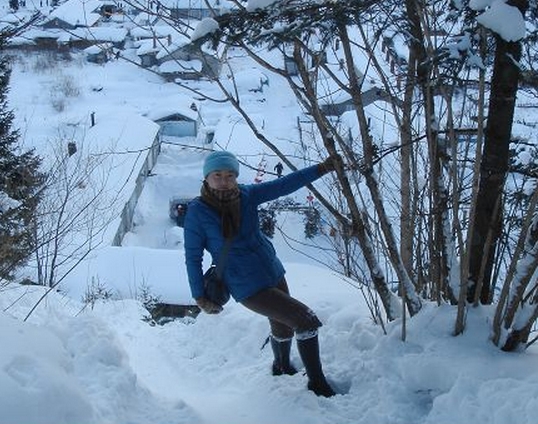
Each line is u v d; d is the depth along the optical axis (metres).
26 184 10.45
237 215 3.93
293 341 5.00
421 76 3.89
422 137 4.15
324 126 4.09
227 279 3.96
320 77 5.34
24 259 9.40
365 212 4.50
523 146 4.86
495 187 4.00
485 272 4.25
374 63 4.14
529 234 3.97
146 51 26.77
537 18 3.87
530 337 4.36
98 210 14.94
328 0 3.50
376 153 4.28
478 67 3.36
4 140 13.75
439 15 4.04
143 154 30.91
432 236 4.41
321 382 4.12
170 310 15.88
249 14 3.51
